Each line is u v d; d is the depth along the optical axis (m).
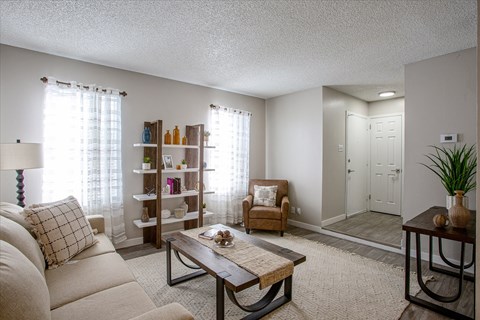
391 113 5.11
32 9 2.03
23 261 1.15
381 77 3.77
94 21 2.22
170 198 3.81
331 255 3.17
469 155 2.65
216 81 3.99
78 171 3.01
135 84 3.50
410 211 3.15
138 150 3.52
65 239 1.89
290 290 2.15
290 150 4.71
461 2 1.93
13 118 2.68
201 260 1.91
